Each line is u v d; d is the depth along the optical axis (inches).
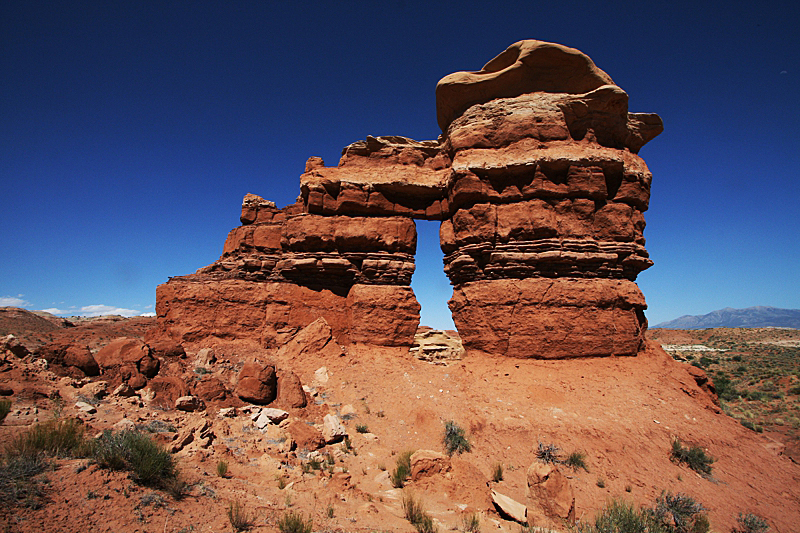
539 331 721.6
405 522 333.7
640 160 824.3
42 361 513.0
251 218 933.8
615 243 762.2
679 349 2770.7
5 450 286.2
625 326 740.7
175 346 679.7
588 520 410.0
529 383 666.2
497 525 361.4
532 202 764.6
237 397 591.2
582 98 780.6
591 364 705.0
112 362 558.3
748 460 565.0
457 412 611.5
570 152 762.2
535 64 802.2
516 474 497.4
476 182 783.7
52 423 326.6
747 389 1539.1
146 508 255.1
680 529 406.9
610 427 567.5
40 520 213.8
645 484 488.4
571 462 514.6
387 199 879.1
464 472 444.5
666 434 571.8
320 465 444.1
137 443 306.5
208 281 838.5
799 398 1344.7
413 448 543.2
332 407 623.5
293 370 714.8
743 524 438.0
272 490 352.5
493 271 772.0
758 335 3080.7
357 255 845.8
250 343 795.4
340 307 848.3
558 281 738.2
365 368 732.0
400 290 831.7
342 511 331.3
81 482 258.1
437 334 1063.0
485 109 820.0
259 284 837.2
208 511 277.6
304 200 917.8
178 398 526.0
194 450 398.0
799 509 487.8
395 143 929.5
